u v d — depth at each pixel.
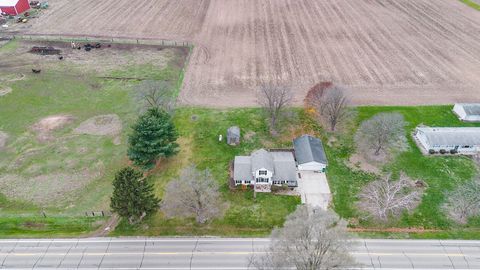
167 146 63.25
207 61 98.69
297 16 123.56
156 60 99.69
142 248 53.56
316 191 62.34
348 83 89.31
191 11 126.88
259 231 56.16
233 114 79.25
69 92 87.19
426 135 70.00
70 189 63.38
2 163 68.25
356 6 131.25
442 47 105.12
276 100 74.81
